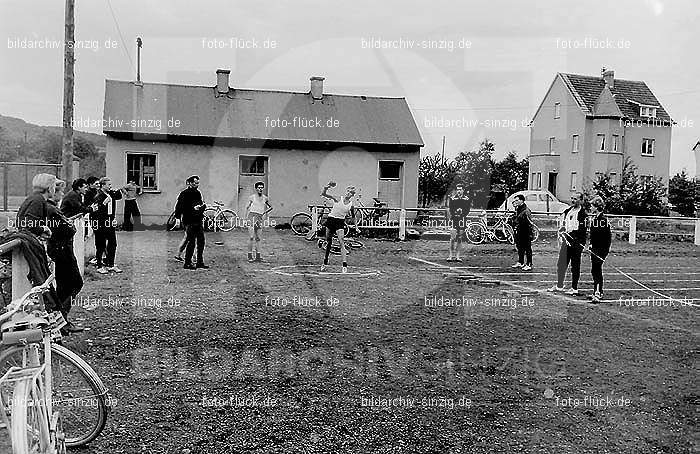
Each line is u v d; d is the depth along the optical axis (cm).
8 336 377
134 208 1847
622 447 477
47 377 393
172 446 448
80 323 784
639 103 4522
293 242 1889
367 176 2175
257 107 2386
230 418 504
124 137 2288
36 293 416
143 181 2319
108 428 473
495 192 2728
